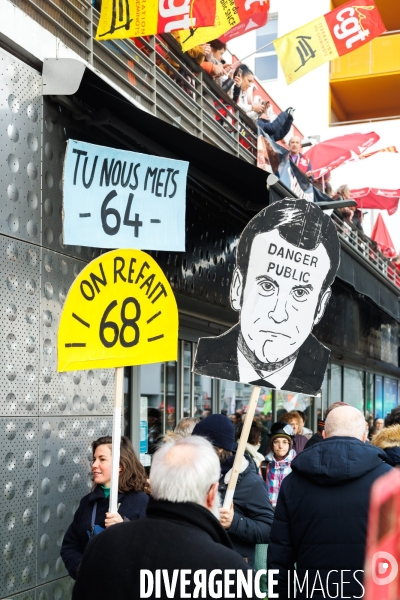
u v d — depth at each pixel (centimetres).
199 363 412
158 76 710
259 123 962
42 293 500
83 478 539
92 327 363
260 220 431
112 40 627
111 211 440
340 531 344
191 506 246
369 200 1695
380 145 2070
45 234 505
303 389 429
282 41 809
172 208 463
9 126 467
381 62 2198
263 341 423
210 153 607
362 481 347
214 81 859
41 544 485
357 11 781
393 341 1948
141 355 376
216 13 593
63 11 547
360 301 1501
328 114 2138
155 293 384
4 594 443
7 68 465
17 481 463
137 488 415
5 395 455
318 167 1284
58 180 523
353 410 369
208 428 445
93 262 364
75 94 526
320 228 439
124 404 759
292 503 359
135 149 632
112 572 242
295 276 433
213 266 819
